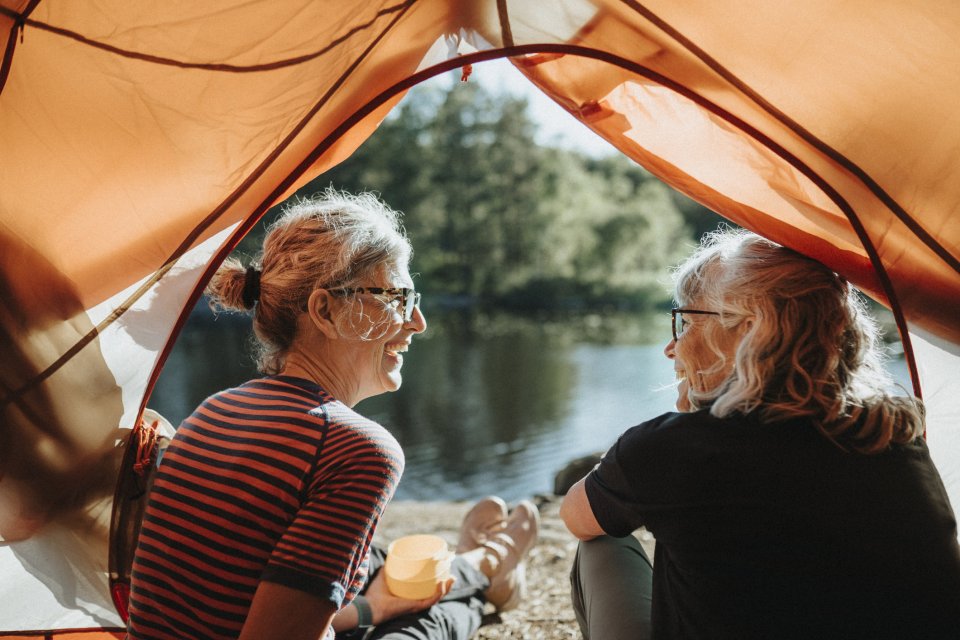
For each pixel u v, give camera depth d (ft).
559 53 5.42
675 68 5.47
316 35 5.28
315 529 4.14
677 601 4.30
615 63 5.37
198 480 4.38
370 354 5.09
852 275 5.97
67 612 6.19
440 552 6.29
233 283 4.99
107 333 5.69
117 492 5.77
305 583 4.03
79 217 5.50
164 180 5.52
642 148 6.28
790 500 4.03
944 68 5.07
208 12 5.16
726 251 4.95
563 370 68.18
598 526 5.08
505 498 30.25
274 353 5.13
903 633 3.89
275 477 4.25
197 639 4.28
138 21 5.17
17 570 6.02
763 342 4.36
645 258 174.29
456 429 44.93
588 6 5.30
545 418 47.80
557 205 169.17
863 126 5.34
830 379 4.30
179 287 5.70
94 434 5.78
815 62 5.23
